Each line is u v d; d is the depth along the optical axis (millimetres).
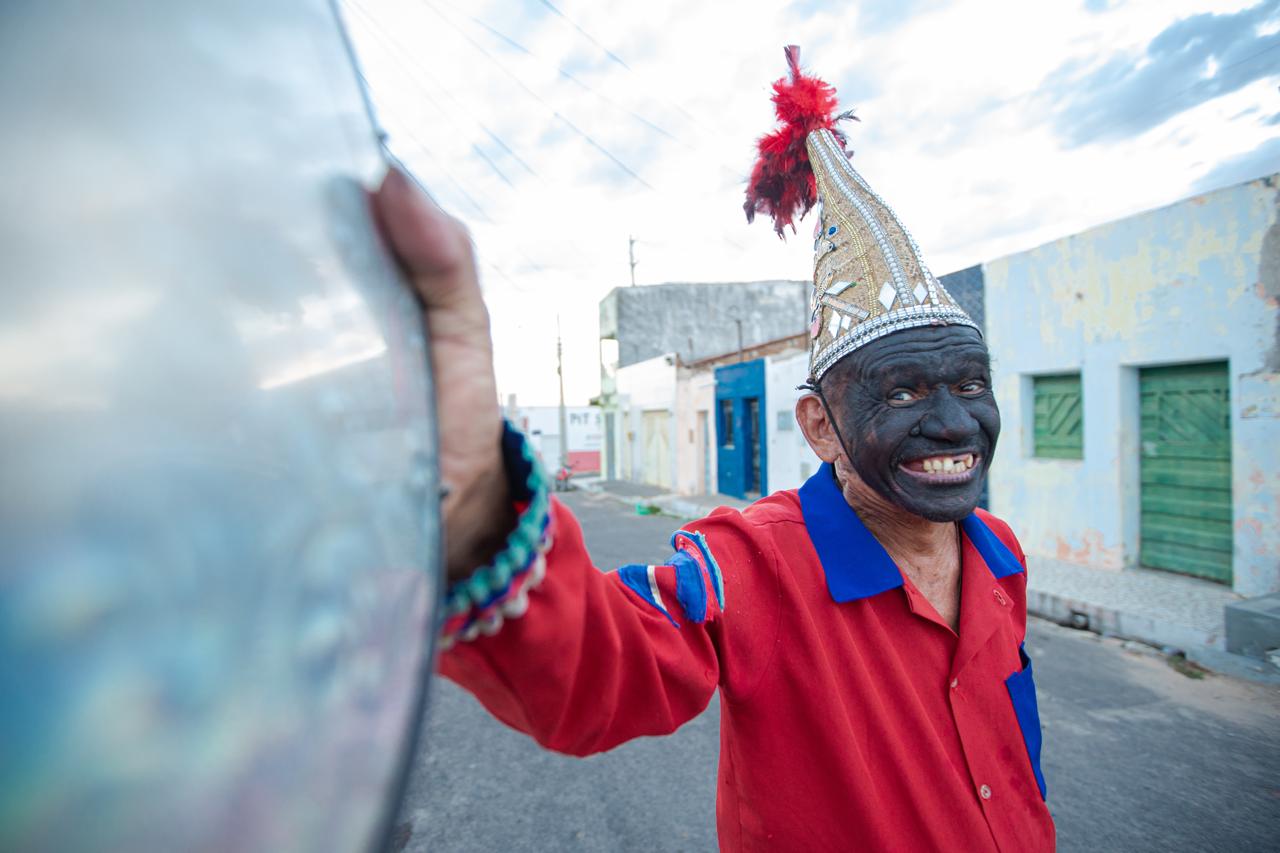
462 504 561
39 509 191
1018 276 7602
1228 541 6031
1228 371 5879
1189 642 4996
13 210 208
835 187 1342
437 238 445
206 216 260
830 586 1154
